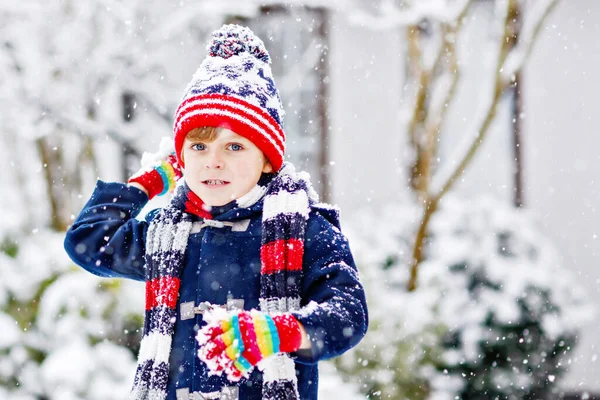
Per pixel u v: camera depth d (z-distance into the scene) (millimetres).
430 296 6352
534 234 7590
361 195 8523
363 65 8547
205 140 2031
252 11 7566
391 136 8539
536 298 7047
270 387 1895
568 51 8625
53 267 5648
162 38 7469
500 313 6828
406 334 5809
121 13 7086
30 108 7062
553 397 7121
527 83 8648
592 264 8547
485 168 8727
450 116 8719
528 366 6945
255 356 1651
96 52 7238
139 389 1997
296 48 8484
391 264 7199
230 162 2025
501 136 8703
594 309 7438
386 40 8562
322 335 1743
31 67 7141
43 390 5230
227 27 2191
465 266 7078
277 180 2104
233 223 2080
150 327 2076
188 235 2113
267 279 1967
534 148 8664
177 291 2053
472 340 6695
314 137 8539
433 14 6762
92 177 7949
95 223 2283
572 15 8617
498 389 6816
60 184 7723
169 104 7945
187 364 1987
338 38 8508
